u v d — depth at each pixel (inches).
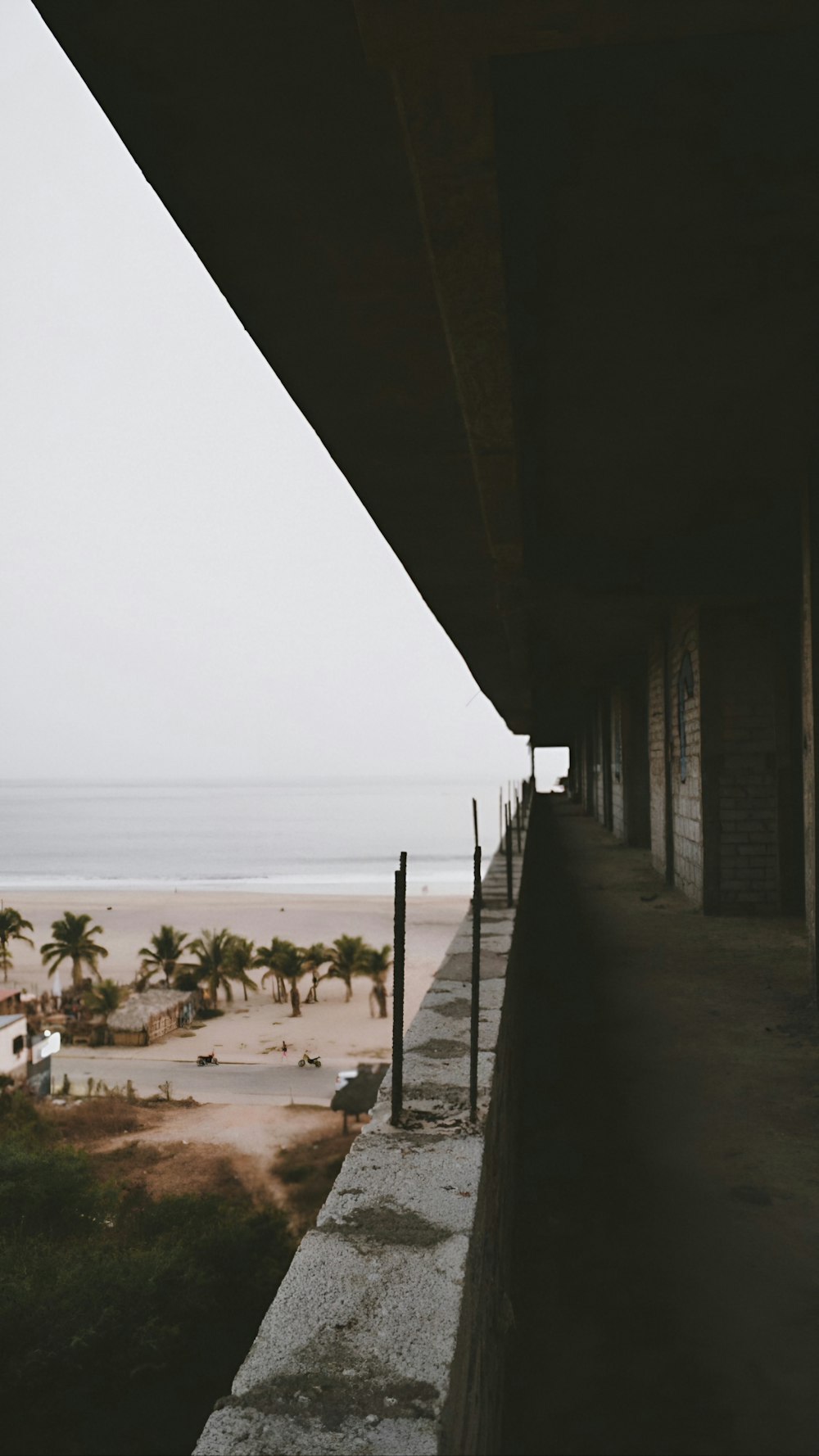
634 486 291.9
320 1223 67.5
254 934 2691.9
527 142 140.3
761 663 398.6
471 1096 90.3
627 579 339.3
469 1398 60.4
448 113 100.6
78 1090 1547.7
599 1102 188.9
